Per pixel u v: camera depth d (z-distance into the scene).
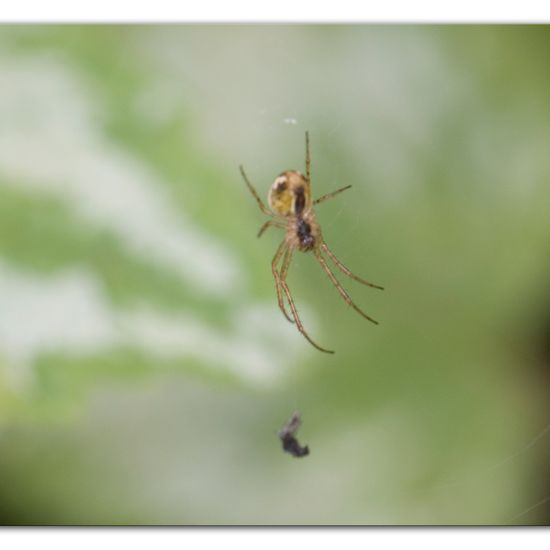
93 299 0.19
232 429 0.22
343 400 0.21
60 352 0.19
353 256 0.21
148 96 0.20
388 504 0.21
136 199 0.19
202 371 0.19
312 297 0.21
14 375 0.19
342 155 0.21
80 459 0.21
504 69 0.22
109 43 0.20
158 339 0.19
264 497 0.21
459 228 0.21
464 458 0.21
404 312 0.21
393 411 0.21
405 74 0.21
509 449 0.21
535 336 0.21
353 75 0.21
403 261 0.21
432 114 0.21
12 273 0.19
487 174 0.21
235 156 0.21
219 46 0.21
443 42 0.22
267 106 0.21
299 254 0.21
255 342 0.19
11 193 0.19
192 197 0.19
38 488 0.21
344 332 0.21
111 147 0.19
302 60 0.21
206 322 0.19
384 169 0.21
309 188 0.21
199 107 0.21
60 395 0.19
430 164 0.21
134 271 0.19
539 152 0.22
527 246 0.21
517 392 0.21
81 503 0.21
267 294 0.19
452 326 0.21
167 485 0.21
